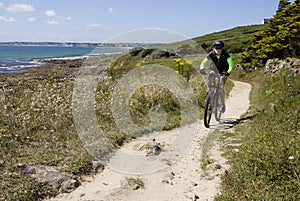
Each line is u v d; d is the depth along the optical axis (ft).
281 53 66.44
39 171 17.39
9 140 21.39
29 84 43.39
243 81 70.74
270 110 28.19
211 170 17.49
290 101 28.32
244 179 15.06
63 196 15.65
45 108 27.58
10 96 32.17
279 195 13.35
